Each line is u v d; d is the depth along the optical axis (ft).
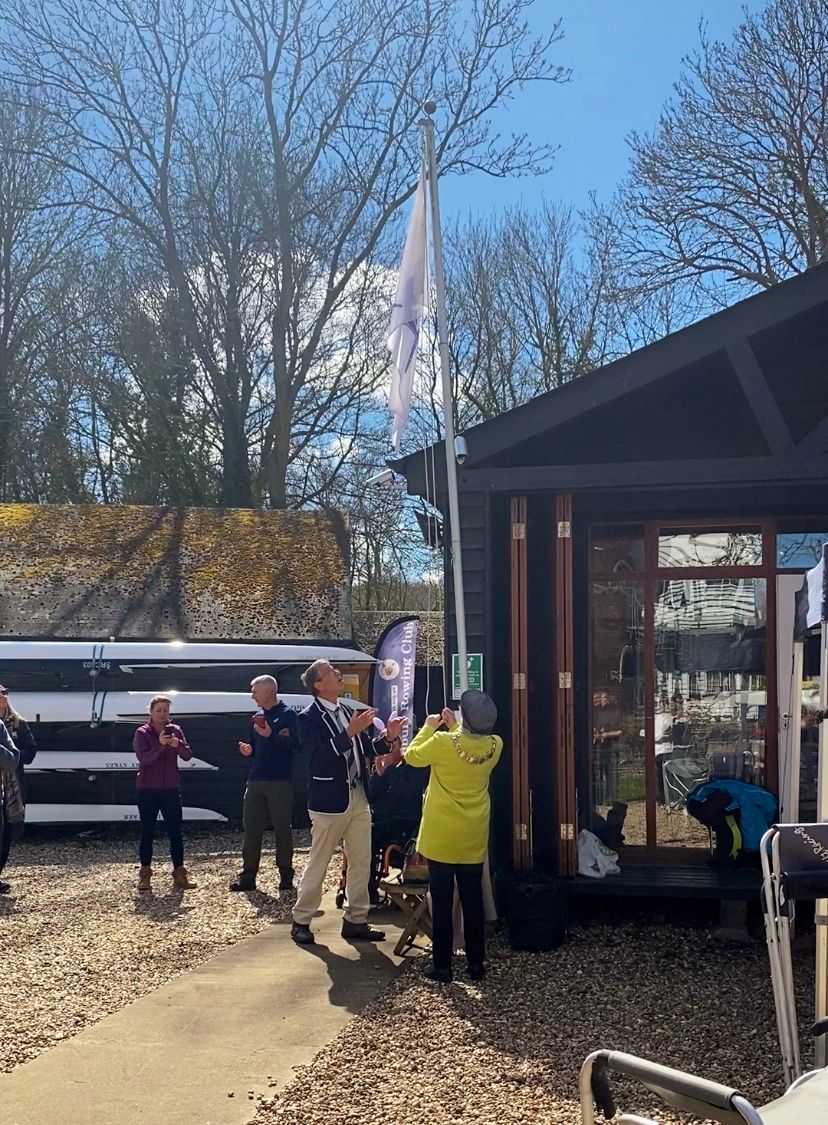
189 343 79.82
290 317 79.87
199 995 21.35
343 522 66.33
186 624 51.67
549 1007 20.26
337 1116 15.37
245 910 29.22
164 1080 16.92
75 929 27.07
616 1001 20.62
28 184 80.28
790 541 28.63
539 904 24.08
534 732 27.84
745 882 25.35
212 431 81.82
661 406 28.63
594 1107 10.29
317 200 78.74
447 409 25.45
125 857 39.45
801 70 65.10
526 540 26.78
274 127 78.13
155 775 32.14
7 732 31.86
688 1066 17.21
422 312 26.09
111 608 52.70
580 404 25.39
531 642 27.99
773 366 27.96
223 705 45.78
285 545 62.08
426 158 25.89
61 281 81.61
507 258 88.38
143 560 58.75
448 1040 18.44
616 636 29.40
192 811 45.42
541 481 25.75
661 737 29.07
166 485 80.12
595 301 85.05
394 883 26.68
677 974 22.43
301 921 25.30
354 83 76.74
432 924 22.67
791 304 24.06
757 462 24.43
